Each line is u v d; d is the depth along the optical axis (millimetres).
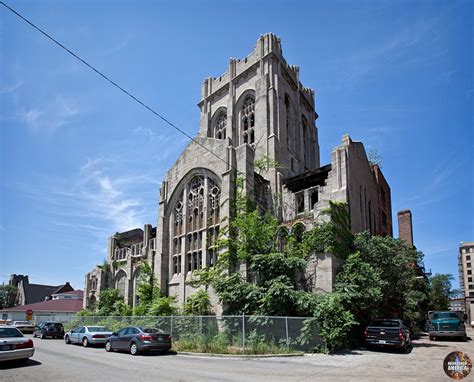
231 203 32812
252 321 23469
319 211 29359
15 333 18141
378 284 26344
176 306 34812
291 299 24469
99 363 18047
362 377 14031
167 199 40531
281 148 43906
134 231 57875
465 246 156375
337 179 32469
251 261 29094
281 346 22031
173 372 15102
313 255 28547
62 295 83375
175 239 38750
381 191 46188
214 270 31828
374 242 29891
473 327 71688
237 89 50031
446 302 81438
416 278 35125
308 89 57125
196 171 37906
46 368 16359
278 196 36938
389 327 23344
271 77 45938
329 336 22109
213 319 25391
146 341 21922
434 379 13656
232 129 48406
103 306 48000
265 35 48000
